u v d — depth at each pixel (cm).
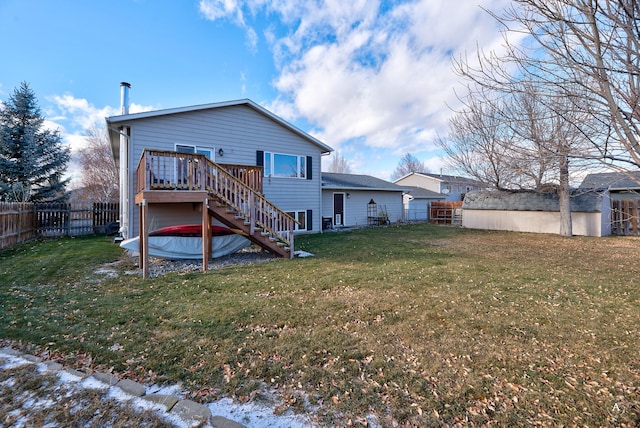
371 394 242
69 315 402
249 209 782
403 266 695
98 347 316
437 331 355
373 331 356
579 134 302
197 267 730
